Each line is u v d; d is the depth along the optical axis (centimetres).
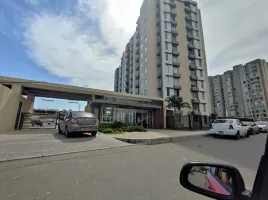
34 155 529
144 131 1469
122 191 291
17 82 1395
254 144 859
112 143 791
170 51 3819
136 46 4762
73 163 464
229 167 129
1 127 1137
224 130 1123
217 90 8575
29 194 272
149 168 428
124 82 6372
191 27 4316
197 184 144
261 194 85
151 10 4112
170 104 2403
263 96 6681
